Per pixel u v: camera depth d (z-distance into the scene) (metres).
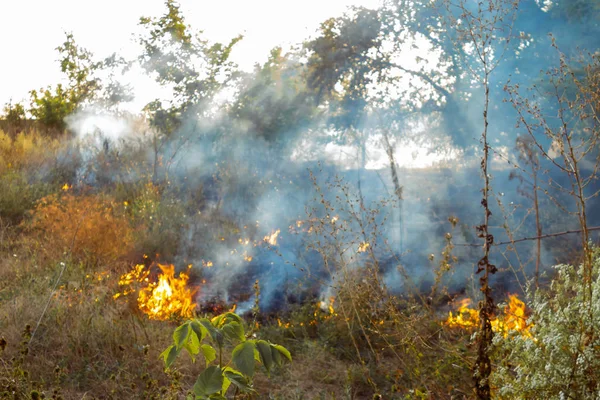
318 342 5.20
